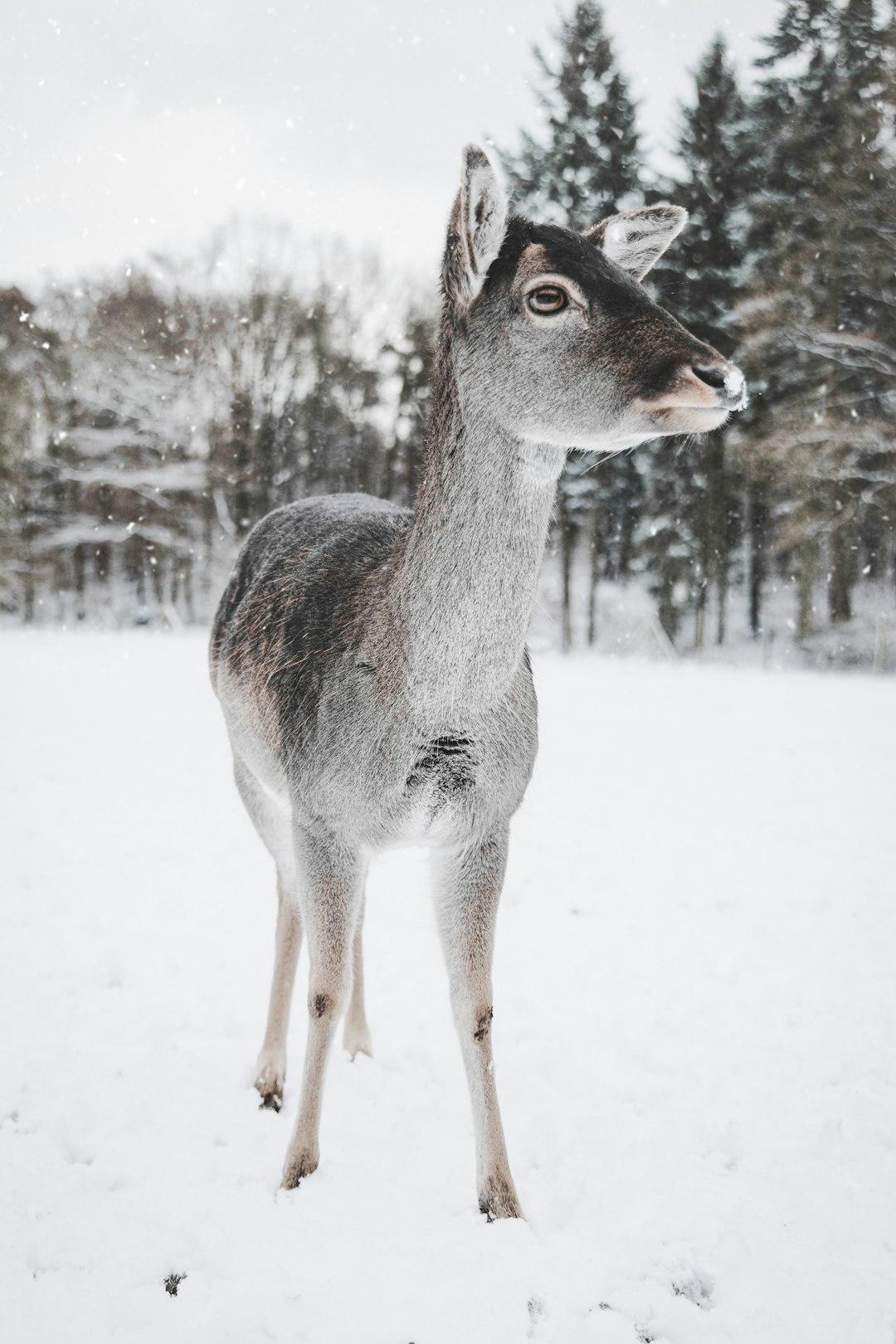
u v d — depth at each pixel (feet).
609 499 96.94
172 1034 13.44
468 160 8.57
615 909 18.61
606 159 83.10
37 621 117.19
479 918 9.84
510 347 8.86
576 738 36.19
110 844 22.02
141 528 110.01
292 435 122.72
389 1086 12.28
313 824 10.03
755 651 90.27
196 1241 9.15
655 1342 8.27
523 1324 8.25
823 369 80.64
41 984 14.84
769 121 85.35
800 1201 9.98
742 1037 13.55
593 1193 10.11
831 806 26.07
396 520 11.83
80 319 113.29
